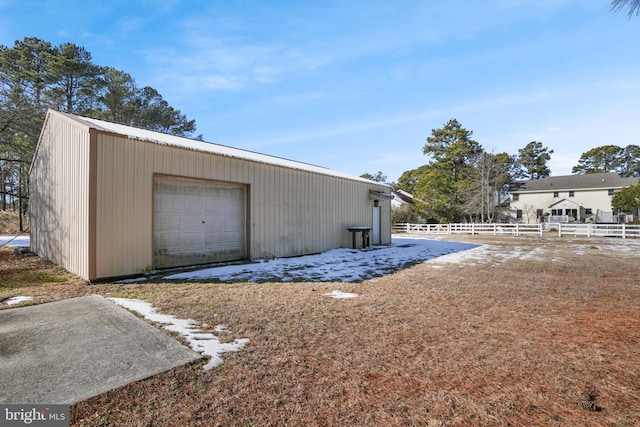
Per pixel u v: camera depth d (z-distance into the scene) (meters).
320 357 2.74
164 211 7.06
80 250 6.11
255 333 3.27
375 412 1.96
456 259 9.59
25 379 2.27
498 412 1.98
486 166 30.11
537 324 3.71
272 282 6.00
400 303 4.58
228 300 4.57
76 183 6.34
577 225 22.47
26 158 14.58
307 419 1.88
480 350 2.94
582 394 2.20
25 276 6.15
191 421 1.83
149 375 2.35
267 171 9.31
